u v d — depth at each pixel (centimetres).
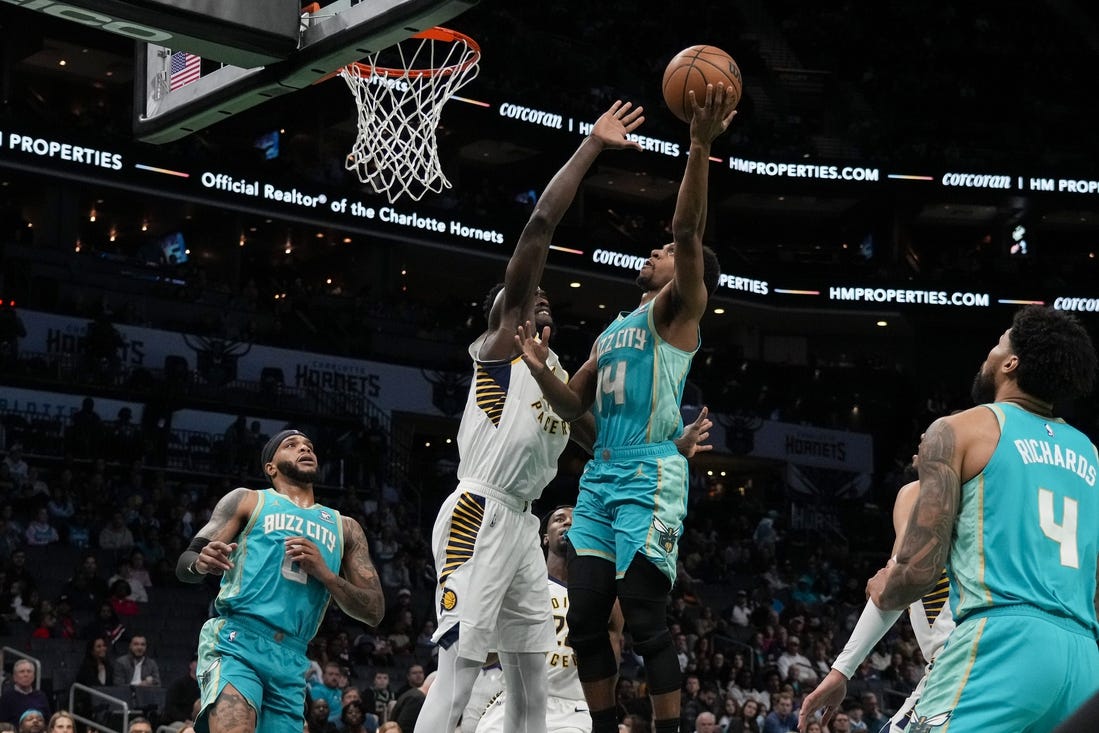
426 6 606
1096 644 363
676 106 498
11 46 2730
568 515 730
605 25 3469
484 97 2948
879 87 3706
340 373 2631
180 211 2895
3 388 2220
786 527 2952
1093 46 3850
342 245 3081
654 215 3541
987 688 351
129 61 2927
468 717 736
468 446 566
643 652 491
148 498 2142
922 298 3294
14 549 1853
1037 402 387
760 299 3281
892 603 369
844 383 3275
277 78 671
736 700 1783
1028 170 3375
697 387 3031
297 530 615
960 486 370
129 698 1459
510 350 564
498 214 3033
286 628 604
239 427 2350
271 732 598
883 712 1994
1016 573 359
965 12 3894
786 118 3616
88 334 2342
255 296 2723
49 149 2408
